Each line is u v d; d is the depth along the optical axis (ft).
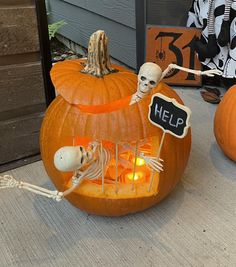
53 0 6.66
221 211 2.41
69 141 2.14
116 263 2.05
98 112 2.08
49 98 2.93
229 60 3.78
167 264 2.03
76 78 2.13
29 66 2.71
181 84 4.37
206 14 3.86
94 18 5.54
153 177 2.19
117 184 2.20
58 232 2.28
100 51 2.13
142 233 2.26
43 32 2.72
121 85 2.10
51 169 2.26
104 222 2.36
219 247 2.14
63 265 2.05
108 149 2.15
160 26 4.25
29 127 2.90
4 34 2.51
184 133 1.81
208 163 2.93
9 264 2.06
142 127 2.02
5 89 2.68
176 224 2.32
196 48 4.07
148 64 1.94
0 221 2.37
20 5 2.50
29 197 2.59
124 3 4.69
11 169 2.90
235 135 2.70
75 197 2.24
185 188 2.64
